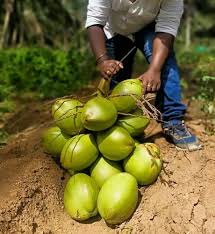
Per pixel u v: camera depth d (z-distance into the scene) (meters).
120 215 1.53
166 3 1.78
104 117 1.51
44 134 1.73
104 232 1.58
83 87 3.06
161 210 1.61
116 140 1.55
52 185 1.70
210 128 2.11
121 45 2.02
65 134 1.69
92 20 1.77
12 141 2.11
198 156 1.80
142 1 1.78
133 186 1.54
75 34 4.42
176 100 1.86
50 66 3.09
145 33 1.92
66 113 1.62
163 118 1.88
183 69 3.63
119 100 1.60
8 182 1.66
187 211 1.62
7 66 3.20
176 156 1.79
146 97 1.72
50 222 1.62
